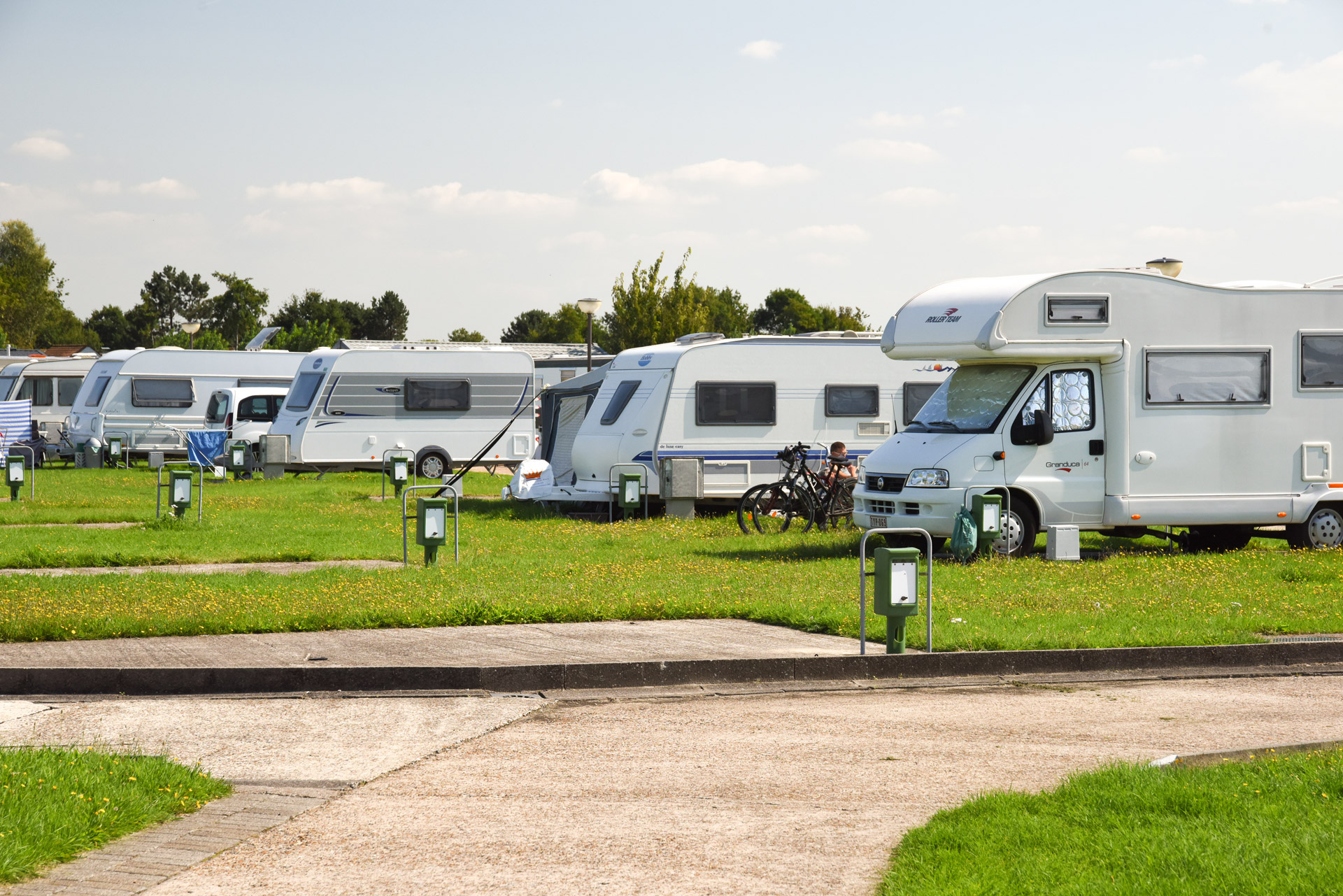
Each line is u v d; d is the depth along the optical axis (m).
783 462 21.92
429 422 32.06
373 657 9.68
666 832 6.00
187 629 10.70
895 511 15.92
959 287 16.12
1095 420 15.77
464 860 5.62
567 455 24.42
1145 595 12.40
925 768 7.12
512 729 8.15
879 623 10.76
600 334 85.62
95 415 36.50
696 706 8.84
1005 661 9.91
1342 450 16.23
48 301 110.69
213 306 140.50
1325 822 5.66
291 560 15.97
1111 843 5.43
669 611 11.60
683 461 21.06
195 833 5.98
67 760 6.73
